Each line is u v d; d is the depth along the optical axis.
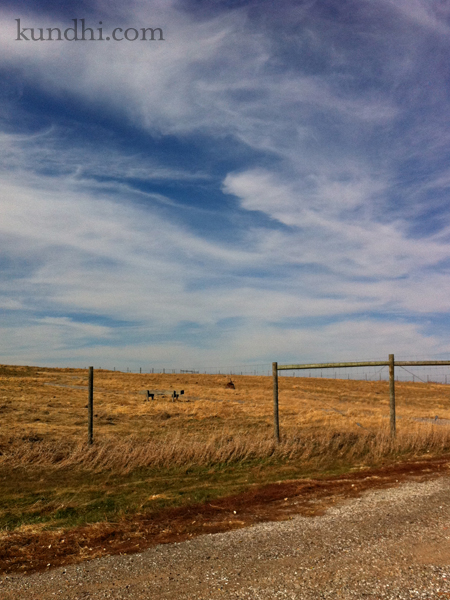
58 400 32.84
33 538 6.27
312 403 38.16
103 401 34.25
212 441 13.05
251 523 6.76
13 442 13.88
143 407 29.81
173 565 5.11
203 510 7.62
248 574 4.76
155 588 4.51
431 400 46.28
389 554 5.17
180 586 4.54
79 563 5.30
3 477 10.41
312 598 4.15
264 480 9.94
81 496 8.87
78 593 4.46
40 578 4.89
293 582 4.52
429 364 14.48
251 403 36.41
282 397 45.41
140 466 11.40
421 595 4.13
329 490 8.77
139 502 8.29
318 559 5.10
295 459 12.18
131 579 4.76
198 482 9.88
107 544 5.97
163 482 9.93
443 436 14.17
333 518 6.80
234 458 12.11
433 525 6.20
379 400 44.56
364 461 11.83
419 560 4.97
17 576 4.97
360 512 7.05
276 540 5.86
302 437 14.63
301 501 8.02
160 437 16.56
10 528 6.92
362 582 4.45
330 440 14.09
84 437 15.72
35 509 7.98
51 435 16.30
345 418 24.50
